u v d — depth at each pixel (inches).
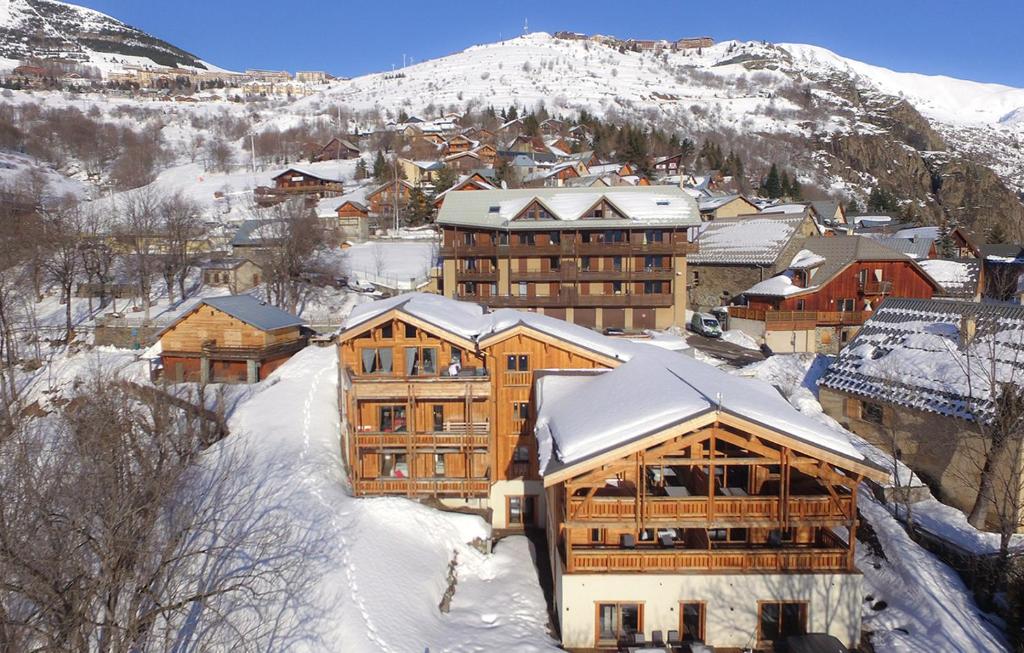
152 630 777.6
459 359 1190.9
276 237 2620.6
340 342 1190.3
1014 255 2770.7
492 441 1139.9
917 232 2967.5
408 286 2549.2
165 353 1788.9
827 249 2052.2
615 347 1149.1
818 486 917.8
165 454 930.1
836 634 845.2
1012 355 1156.5
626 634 856.9
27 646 644.7
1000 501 1015.0
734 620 846.5
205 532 957.2
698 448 853.8
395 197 3580.2
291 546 938.7
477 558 1055.6
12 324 2127.2
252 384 1706.4
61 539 687.7
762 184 5073.8
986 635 813.2
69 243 2463.1
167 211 3011.8
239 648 761.6
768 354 1878.7
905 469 1210.6
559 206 2169.0
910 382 1246.3
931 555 965.2
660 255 2116.1
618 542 904.9
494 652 816.9
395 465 1215.6
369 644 781.3
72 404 1160.2
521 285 2204.7
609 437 817.5
